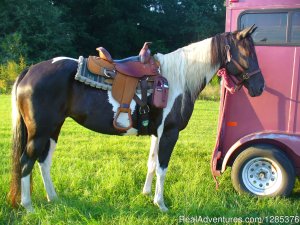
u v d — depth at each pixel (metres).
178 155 6.92
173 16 35.84
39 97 3.94
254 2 4.94
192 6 35.28
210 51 4.46
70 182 4.95
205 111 13.10
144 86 4.19
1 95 15.84
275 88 4.96
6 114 10.98
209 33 34.84
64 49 28.17
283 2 4.82
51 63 4.09
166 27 35.62
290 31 4.85
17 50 24.36
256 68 4.45
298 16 4.79
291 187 4.79
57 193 4.64
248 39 4.41
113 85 4.11
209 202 4.48
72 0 32.06
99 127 4.23
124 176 5.16
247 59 4.40
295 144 4.75
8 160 6.07
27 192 4.09
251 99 5.05
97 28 33.19
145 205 4.45
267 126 5.04
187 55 4.45
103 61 4.15
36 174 5.20
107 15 31.58
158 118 4.30
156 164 4.43
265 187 4.91
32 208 4.12
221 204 4.45
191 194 4.65
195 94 4.55
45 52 26.70
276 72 4.94
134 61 4.30
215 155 5.07
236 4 5.01
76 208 4.17
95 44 32.06
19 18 26.27
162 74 4.38
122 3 33.31
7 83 18.27
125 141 7.96
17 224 3.88
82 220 3.93
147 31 34.81
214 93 17.39
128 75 4.16
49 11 27.53
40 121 3.95
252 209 4.41
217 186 4.96
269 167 4.91
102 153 6.82
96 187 4.77
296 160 4.90
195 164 6.14
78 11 32.81
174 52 4.47
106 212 4.12
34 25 26.66
